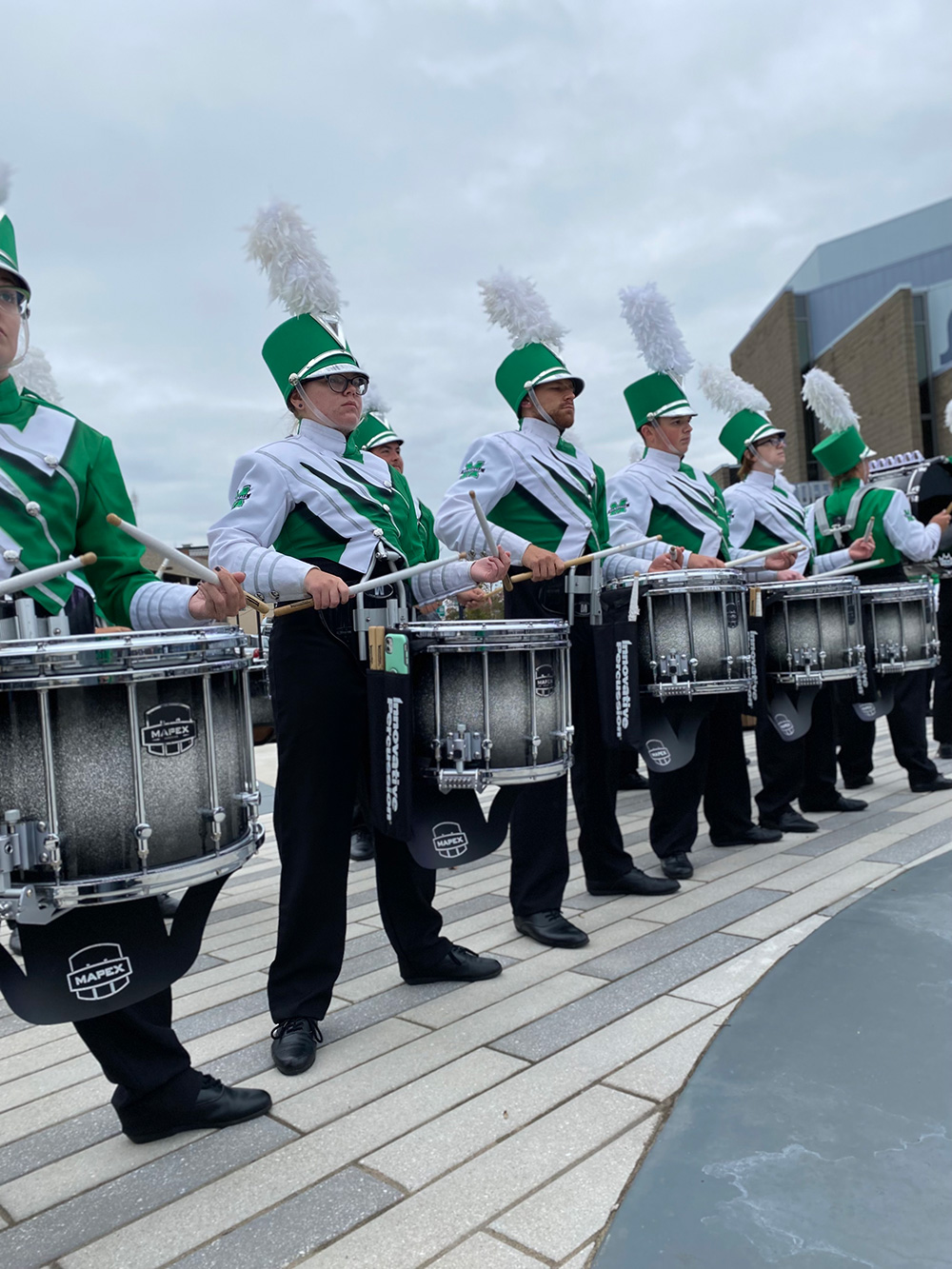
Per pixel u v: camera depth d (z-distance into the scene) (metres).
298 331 2.56
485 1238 1.60
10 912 1.50
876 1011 2.31
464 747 2.47
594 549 3.38
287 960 2.44
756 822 4.58
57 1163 1.94
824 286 42.75
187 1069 2.02
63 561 1.81
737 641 3.59
